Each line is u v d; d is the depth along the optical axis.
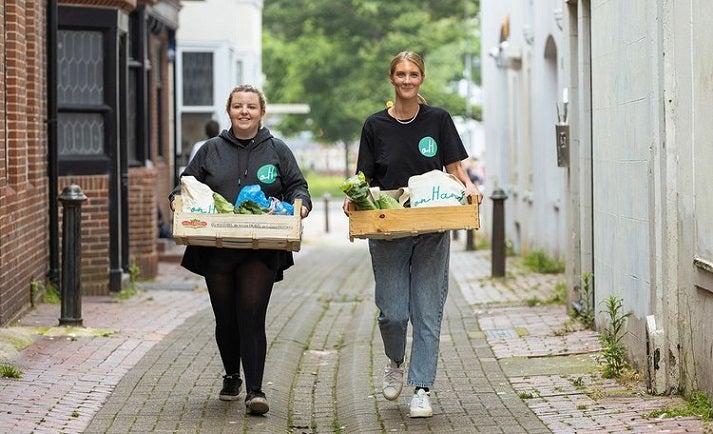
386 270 9.85
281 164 9.97
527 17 25.83
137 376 11.45
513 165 29.77
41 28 16.75
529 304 16.89
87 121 18.58
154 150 26.86
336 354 13.63
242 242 9.55
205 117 36.59
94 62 18.62
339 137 75.88
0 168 14.01
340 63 71.00
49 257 17.16
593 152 13.70
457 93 83.81
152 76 26.53
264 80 75.69
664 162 10.26
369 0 70.50
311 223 52.34
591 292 14.52
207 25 36.47
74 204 14.15
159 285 20.78
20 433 9.06
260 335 9.92
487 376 11.64
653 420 9.34
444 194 9.48
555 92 23.25
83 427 9.41
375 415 10.04
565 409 10.01
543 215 24.27
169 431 9.35
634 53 11.45
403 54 9.73
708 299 9.48
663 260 10.31
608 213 12.88
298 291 20.59
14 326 14.11
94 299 17.98
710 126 9.30
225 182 9.87
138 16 21.84
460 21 73.44
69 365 11.86
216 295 10.08
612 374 11.32
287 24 73.81
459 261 27.09
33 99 16.20
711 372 9.42
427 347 9.84
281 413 10.29
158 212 27.30
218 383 11.20
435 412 10.08
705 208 9.45
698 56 9.57
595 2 13.38
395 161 9.77
